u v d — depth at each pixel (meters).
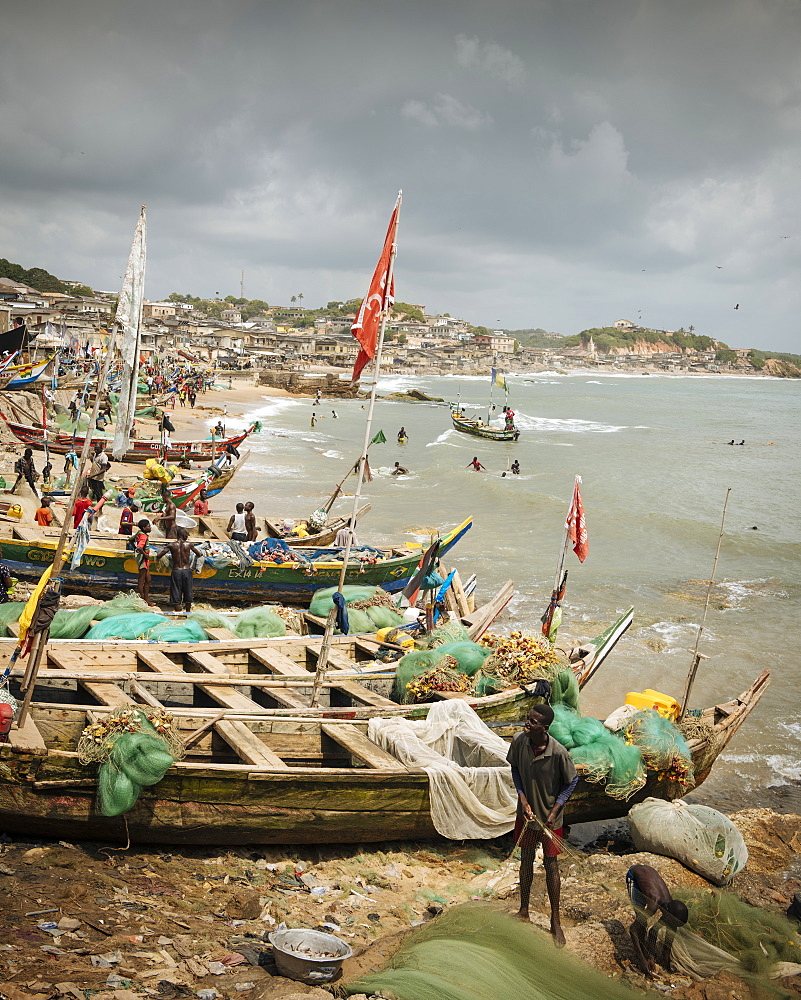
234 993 5.68
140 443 38.66
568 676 11.07
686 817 8.77
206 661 11.32
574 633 18.94
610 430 86.19
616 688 15.75
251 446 55.47
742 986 6.41
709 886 8.27
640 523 33.94
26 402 49.06
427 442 66.56
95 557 17.28
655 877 6.83
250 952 6.36
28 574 17.38
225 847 8.35
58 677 9.91
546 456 60.19
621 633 14.02
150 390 76.19
